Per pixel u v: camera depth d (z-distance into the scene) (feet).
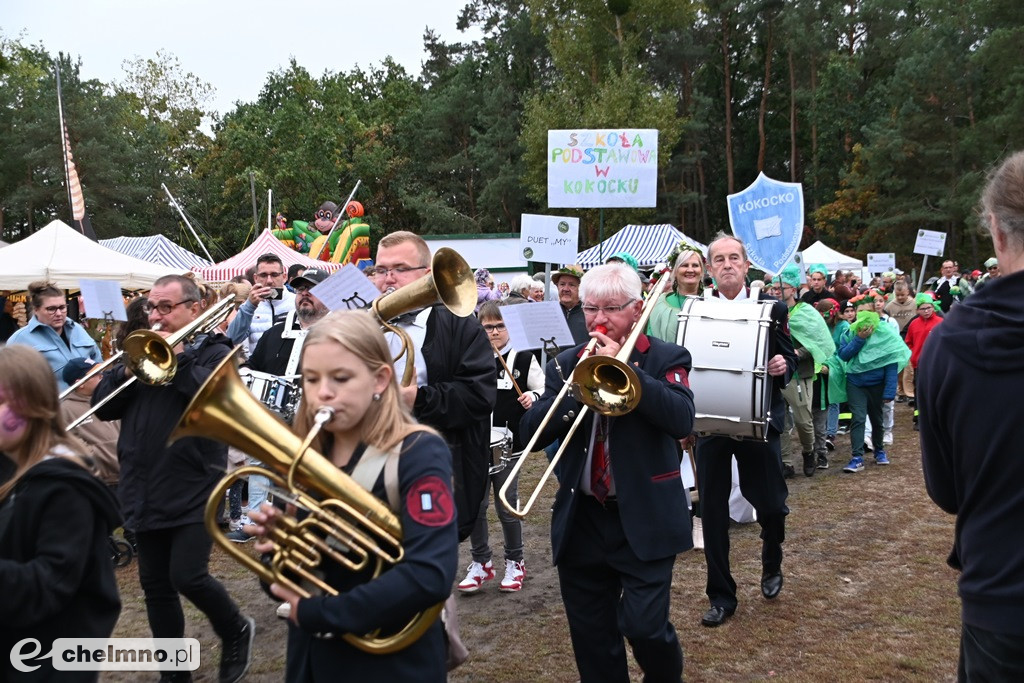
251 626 13.12
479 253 64.95
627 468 10.10
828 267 79.00
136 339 11.72
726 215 154.61
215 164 148.46
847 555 18.45
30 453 7.60
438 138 145.48
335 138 142.82
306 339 7.02
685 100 139.95
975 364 6.44
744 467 15.17
